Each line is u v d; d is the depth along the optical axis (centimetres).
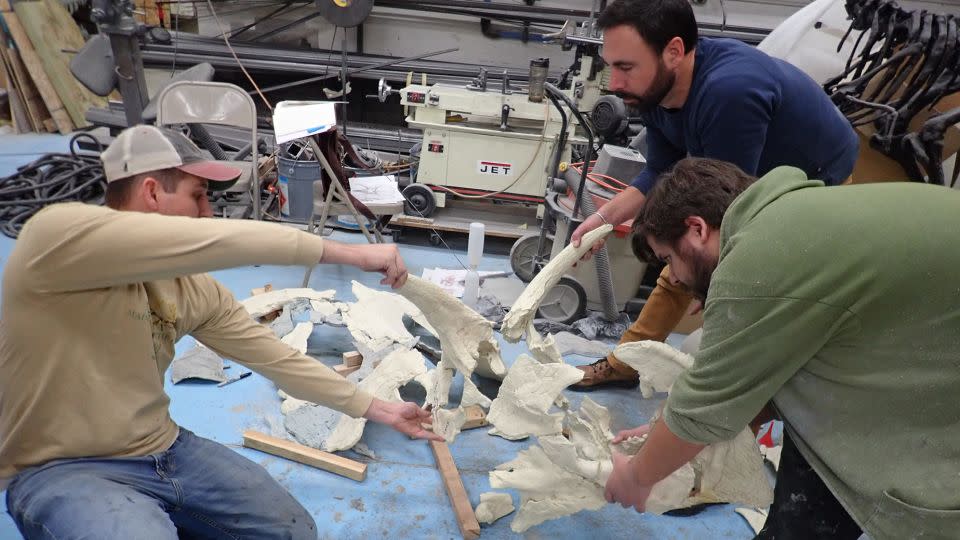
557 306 306
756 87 167
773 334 91
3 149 465
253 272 327
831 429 102
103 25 378
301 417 216
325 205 296
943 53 294
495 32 551
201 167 126
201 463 141
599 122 311
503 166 386
